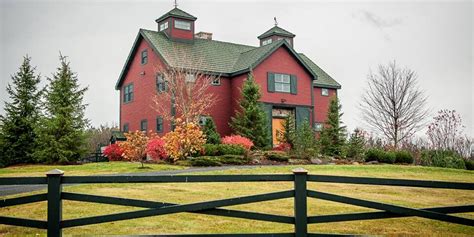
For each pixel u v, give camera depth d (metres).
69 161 23.83
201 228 7.46
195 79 26.30
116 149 24.75
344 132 27.27
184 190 11.66
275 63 28.45
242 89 26.25
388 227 7.88
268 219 5.57
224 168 17.52
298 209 5.52
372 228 7.77
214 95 27.62
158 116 27.19
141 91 29.27
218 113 27.66
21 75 25.03
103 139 45.16
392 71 36.31
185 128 20.56
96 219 5.50
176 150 19.66
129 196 10.59
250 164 20.22
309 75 30.05
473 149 29.45
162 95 26.16
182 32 29.41
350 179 5.61
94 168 17.89
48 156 23.17
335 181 5.58
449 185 5.60
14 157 24.19
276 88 28.31
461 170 19.75
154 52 27.67
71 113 24.11
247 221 8.11
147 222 7.88
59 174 5.44
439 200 11.20
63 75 24.30
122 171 16.67
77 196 5.51
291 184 13.08
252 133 25.09
